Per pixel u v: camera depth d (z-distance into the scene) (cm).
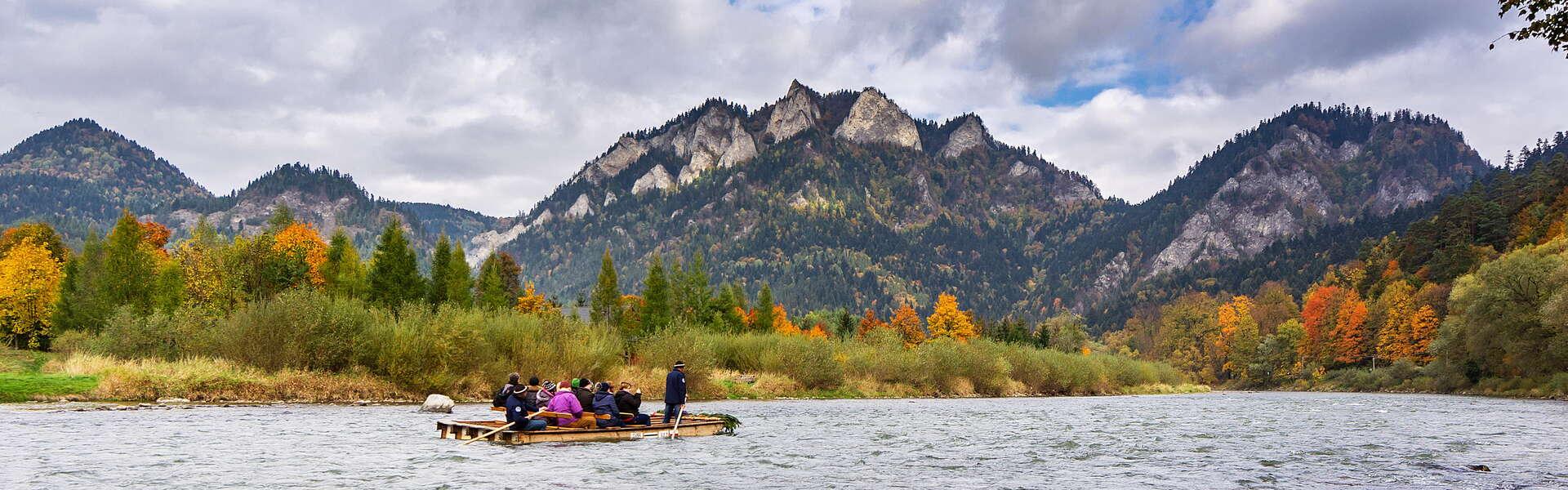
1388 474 1972
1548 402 6350
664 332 5475
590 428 2433
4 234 9388
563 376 4541
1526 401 6569
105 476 1669
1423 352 11088
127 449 2062
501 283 9394
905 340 11838
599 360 4772
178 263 6419
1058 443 2662
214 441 2261
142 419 2817
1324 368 14112
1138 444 2658
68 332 5738
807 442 2598
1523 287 7556
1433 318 11100
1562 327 6856
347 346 4109
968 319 12162
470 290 8619
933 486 1752
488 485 1644
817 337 6366
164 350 4416
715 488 1669
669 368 5222
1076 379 8069
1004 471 1991
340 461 1930
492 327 4550
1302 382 14000
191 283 6069
